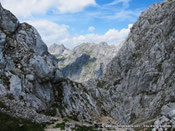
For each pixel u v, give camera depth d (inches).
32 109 1467.8
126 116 3312.0
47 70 1877.5
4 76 1494.8
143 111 3127.5
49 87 2038.6
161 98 2935.5
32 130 1001.5
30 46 2046.0
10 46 1785.2
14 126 919.0
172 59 3223.4
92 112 2632.9
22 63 1749.5
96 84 4660.4
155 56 3609.7
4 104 1163.9
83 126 1534.2
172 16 3580.2
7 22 1958.7
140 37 4404.5
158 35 3791.8
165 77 3161.9
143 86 3501.5
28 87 1630.2
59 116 1847.9
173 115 1781.5
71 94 2493.8
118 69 4675.2
